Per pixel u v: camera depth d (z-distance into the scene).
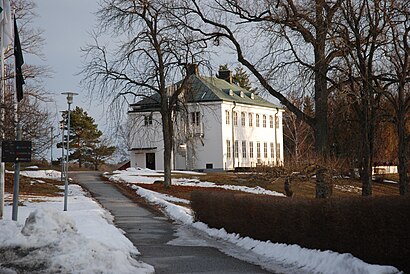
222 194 20.16
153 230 21.42
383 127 37.22
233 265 13.66
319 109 26.02
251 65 27.25
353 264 11.48
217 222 20.38
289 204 14.91
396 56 26.70
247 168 70.50
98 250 13.00
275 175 28.14
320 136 26.28
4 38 20.14
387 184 52.31
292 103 26.59
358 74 25.50
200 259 14.63
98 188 45.91
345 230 12.30
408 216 10.39
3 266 11.98
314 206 13.63
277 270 12.91
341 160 29.72
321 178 26.30
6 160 17.59
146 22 41.16
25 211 25.69
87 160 97.19
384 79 27.86
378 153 40.97
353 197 12.41
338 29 24.45
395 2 25.14
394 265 10.77
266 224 16.27
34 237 13.38
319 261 12.73
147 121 51.69
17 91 22.98
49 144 60.53
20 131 19.17
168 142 44.72
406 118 30.16
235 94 80.19
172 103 44.22
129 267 12.70
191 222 23.38
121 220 25.05
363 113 28.14
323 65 24.59
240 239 17.78
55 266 11.95
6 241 12.99
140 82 41.91
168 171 44.75
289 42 25.23
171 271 12.85
